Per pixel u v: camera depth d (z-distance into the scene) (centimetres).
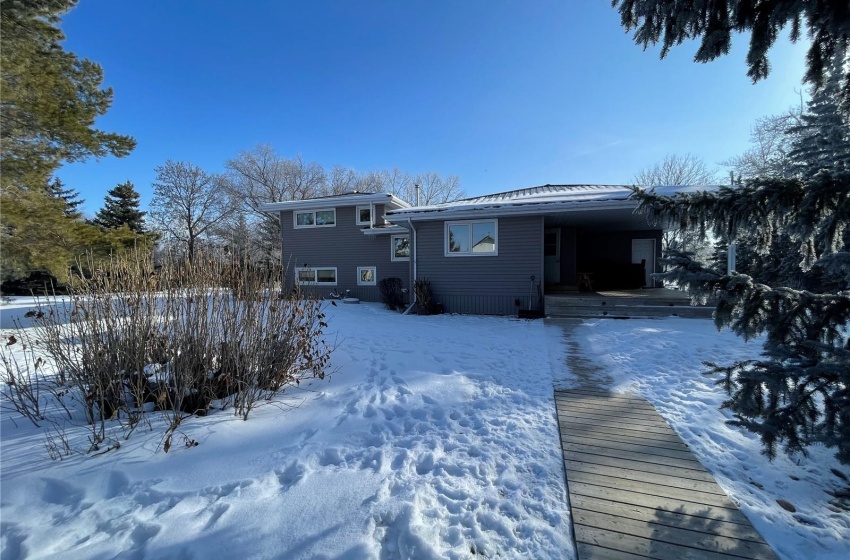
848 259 186
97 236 893
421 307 1043
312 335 486
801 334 208
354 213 1569
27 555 172
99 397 298
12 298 1667
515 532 194
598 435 306
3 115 783
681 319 851
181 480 235
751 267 1071
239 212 3095
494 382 437
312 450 274
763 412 204
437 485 232
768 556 178
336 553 173
